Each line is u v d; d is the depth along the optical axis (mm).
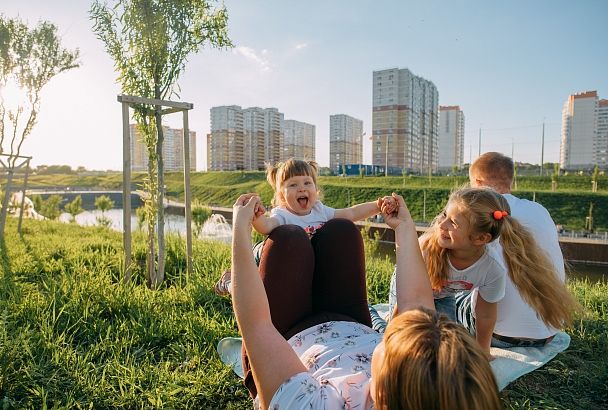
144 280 5230
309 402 1287
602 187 45688
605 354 3246
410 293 1659
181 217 31266
